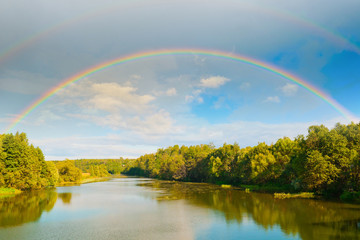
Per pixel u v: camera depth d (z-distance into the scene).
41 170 93.38
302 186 66.56
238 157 106.75
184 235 29.69
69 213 43.06
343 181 54.72
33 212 44.09
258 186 89.25
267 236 28.98
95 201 58.28
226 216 40.12
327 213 40.34
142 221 36.97
